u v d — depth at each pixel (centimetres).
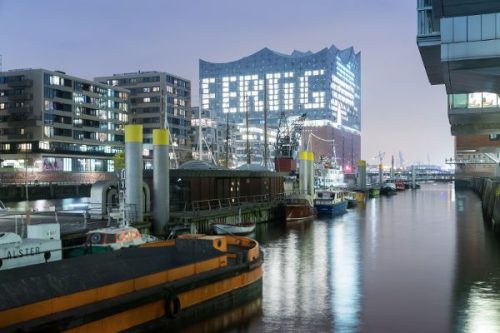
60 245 2584
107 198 4131
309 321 2258
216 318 2281
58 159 13750
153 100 17500
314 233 5466
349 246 4503
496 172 15012
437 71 6950
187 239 2559
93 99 15225
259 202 6712
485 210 7588
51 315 1631
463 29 5303
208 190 5612
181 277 2175
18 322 1560
